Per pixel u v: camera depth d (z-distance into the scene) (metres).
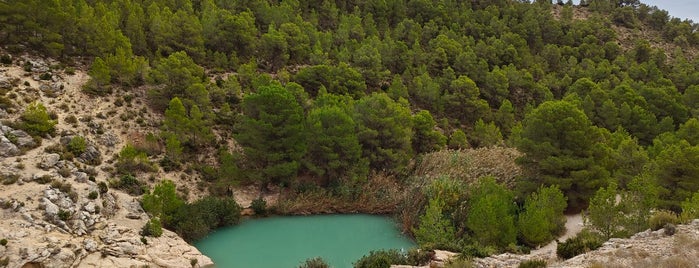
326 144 49.16
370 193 48.00
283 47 70.62
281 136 47.19
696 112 73.69
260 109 46.78
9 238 26.97
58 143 40.53
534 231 34.16
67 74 50.84
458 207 38.78
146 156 44.91
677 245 20.19
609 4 153.00
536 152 44.84
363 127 52.06
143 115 51.22
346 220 45.28
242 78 63.62
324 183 50.94
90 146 42.66
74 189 34.34
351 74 67.75
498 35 101.88
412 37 89.56
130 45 56.44
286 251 36.25
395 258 28.84
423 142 60.31
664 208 38.03
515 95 82.31
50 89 47.31
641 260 18.89
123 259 29.77
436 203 35.88
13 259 25.67
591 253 21.94
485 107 72.88
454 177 44.44
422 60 81.31
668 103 72.94
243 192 48.72
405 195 45.31
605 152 45.19
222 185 46.50
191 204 41.25
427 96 72.81
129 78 53.50
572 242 24.59
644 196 31.59
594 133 45.44
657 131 65.44
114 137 46.34
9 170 33.41
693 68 100.19
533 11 119.00
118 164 43.12
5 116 40.06
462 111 74.56
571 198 43.44
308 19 90.06
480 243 33.31
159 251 32.25
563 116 44.97
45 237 28.17
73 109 46.59
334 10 93.81
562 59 96.12
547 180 43.41
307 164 48.97
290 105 47.59
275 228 42.25
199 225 38.50
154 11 66.94
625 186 47.59
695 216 26.00
